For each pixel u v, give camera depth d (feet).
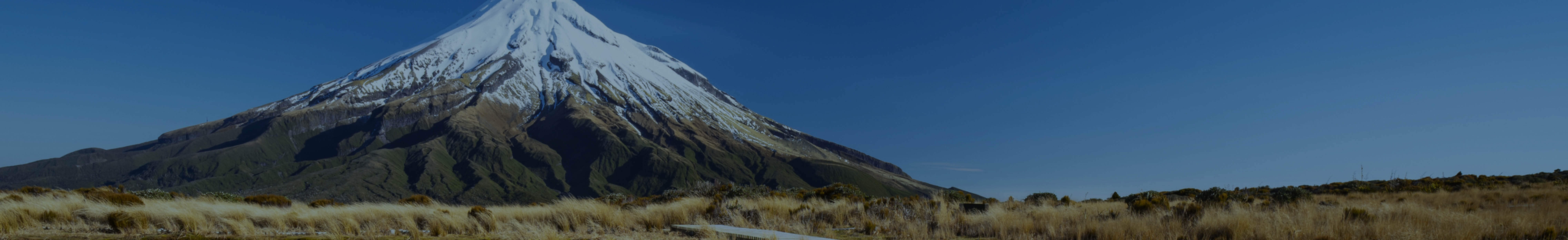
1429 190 94.94
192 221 45.24
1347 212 46.75
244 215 49.34
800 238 37.96
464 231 46.83
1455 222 41.19
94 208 48.19
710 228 43.68
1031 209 61.11
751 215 56.54
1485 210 54.65
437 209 59.93
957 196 74.64
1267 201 67.21
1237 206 53.01
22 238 37.50
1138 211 51.96
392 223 52.49
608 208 56.08
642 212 56.70
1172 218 46.83
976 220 49.96
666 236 43.57
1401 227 38.88
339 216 51.75
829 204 63.05
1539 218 43.57
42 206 49.01
